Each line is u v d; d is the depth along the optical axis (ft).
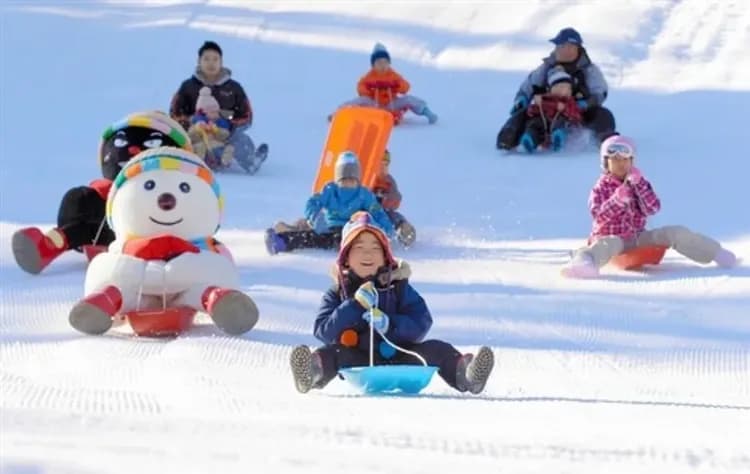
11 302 69.21
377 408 43.75
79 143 119.14
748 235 88.22
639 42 156.35
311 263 80.02
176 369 53.83
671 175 107.24
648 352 59.57
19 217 91.30
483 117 134.62
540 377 54.54
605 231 79.20
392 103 132.16
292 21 168.96
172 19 169.27
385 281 53.52
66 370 53.98
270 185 106.93
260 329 63.67
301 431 37.11
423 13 171.01
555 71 121.19
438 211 97.19
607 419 41.39
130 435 35.99
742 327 64.39
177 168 68.80
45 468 31.19
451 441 36.06
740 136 120.37
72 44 158.61
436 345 51.96
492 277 76.64
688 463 34.04
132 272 63.41
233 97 114.21
